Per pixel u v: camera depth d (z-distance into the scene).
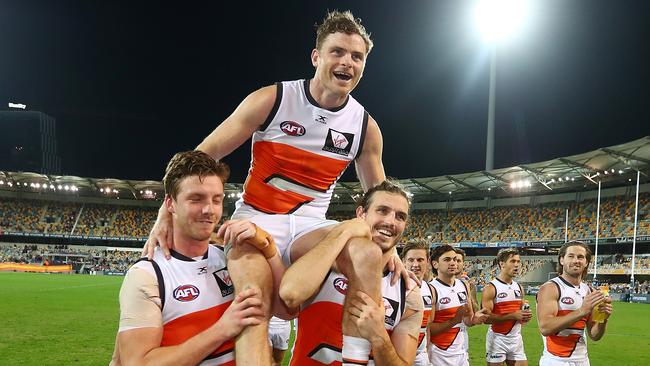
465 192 50.75
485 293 9.16
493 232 48.25
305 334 3.76
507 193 49.34
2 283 30.81
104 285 31.80
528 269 43.94
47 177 54.59
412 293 3.96
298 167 4.05
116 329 13.86
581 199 45.81
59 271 51.72
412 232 52.81
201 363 3.01
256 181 4.14
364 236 3.45
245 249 3.16
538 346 13.47
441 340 7.76
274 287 3.24
